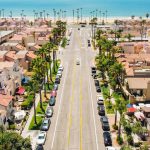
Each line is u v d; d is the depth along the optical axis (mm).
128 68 149250
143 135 99062
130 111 116500
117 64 138375
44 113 120000
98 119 115562
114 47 186625
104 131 106062
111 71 138000
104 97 134625
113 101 130250
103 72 153125
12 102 118438
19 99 130625
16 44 195625
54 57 182250
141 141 97375
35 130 107312
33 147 96562
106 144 97188
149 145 92250
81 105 127438
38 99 133125
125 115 116688
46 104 127812
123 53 191750
